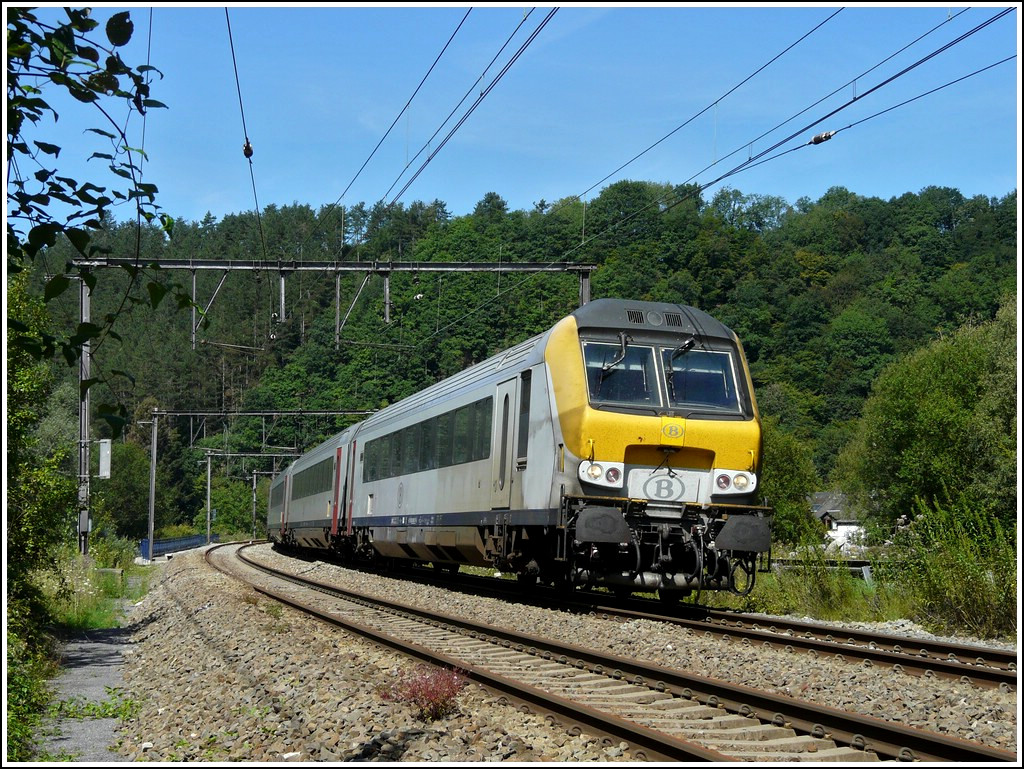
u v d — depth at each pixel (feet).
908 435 154.92
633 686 28.30
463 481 60.18
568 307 118.42
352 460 94.17
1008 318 129.80
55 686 33.37
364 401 126.72
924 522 46.55
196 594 68.64
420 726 23.29
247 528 288.10
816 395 283.79
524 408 51.80
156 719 27.30
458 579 73.05
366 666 32.35
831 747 21.02
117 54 17.62
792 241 364.79
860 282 324.39
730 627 38.93
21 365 38.91
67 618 52.75
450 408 64.44
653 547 46.91
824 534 54.95
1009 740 21.49
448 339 120.57
